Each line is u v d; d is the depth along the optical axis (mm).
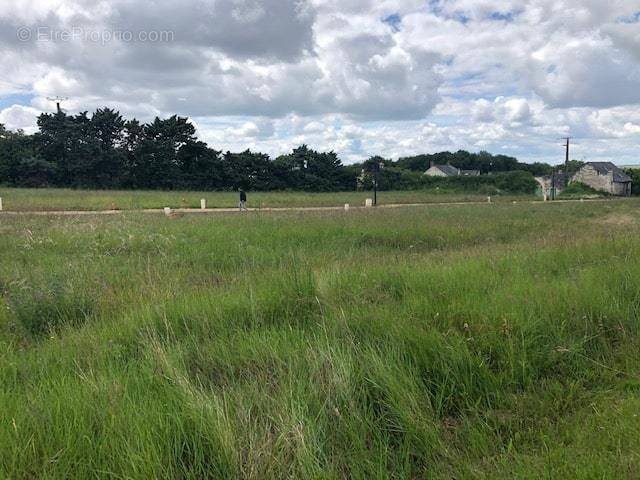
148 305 5383
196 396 3195
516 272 6691
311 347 3963
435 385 3746
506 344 4164
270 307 5324
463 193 80312
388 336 4270
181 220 18781
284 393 3352
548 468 2701
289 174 79625
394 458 2984
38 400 3195
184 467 2711
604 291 5426
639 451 2795
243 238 13023
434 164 115375
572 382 3842
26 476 2611
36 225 15852
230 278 7840
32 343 5008
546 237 12961
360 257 9867
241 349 4180
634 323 4875
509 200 57156
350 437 3066
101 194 47719
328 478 2635
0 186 65250
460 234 14648
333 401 3359
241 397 3305
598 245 9000
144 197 43406
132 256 10320
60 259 9781
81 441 2775
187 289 6691
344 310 4992
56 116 69125
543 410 3527
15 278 7250
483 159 127562
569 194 80438
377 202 44531
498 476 2736
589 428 3145
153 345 4160
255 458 2729
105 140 72938
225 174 75312
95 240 11727
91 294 6363
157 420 2922
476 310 4727
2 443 2721
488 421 3412
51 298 5895
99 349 4289
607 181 84188
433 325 4535
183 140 74125
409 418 3209
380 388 3514
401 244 13484
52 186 67750
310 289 5738
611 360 4230
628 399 3473
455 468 2883
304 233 14016
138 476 2547
